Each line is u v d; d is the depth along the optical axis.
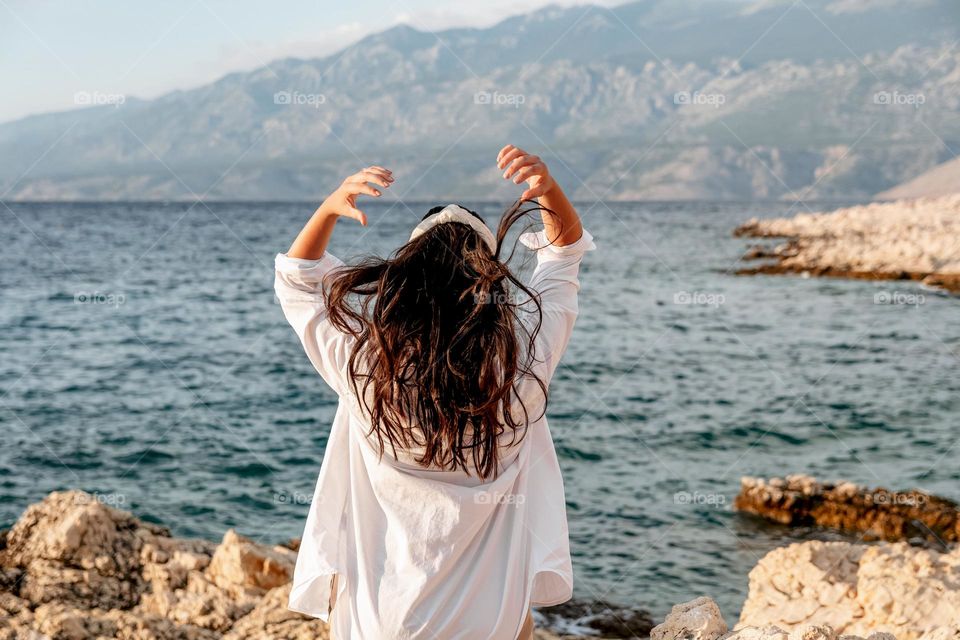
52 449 11.01
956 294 24.86
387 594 1.66
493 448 1.65
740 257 37.41
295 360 17.78
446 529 1.66
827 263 31.56
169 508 8.77
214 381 15.60
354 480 1.75
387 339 1.61
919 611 4.13
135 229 64.06
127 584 4.81
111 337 20.81
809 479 8.59
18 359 17.86
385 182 1.66
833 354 17.50
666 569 6.90
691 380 15.35
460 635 1.65
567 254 1.84
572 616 5.96
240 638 4.15
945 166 145.25
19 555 5.01
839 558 5.01
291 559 5.13
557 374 15.98
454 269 1.66
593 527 7.92
